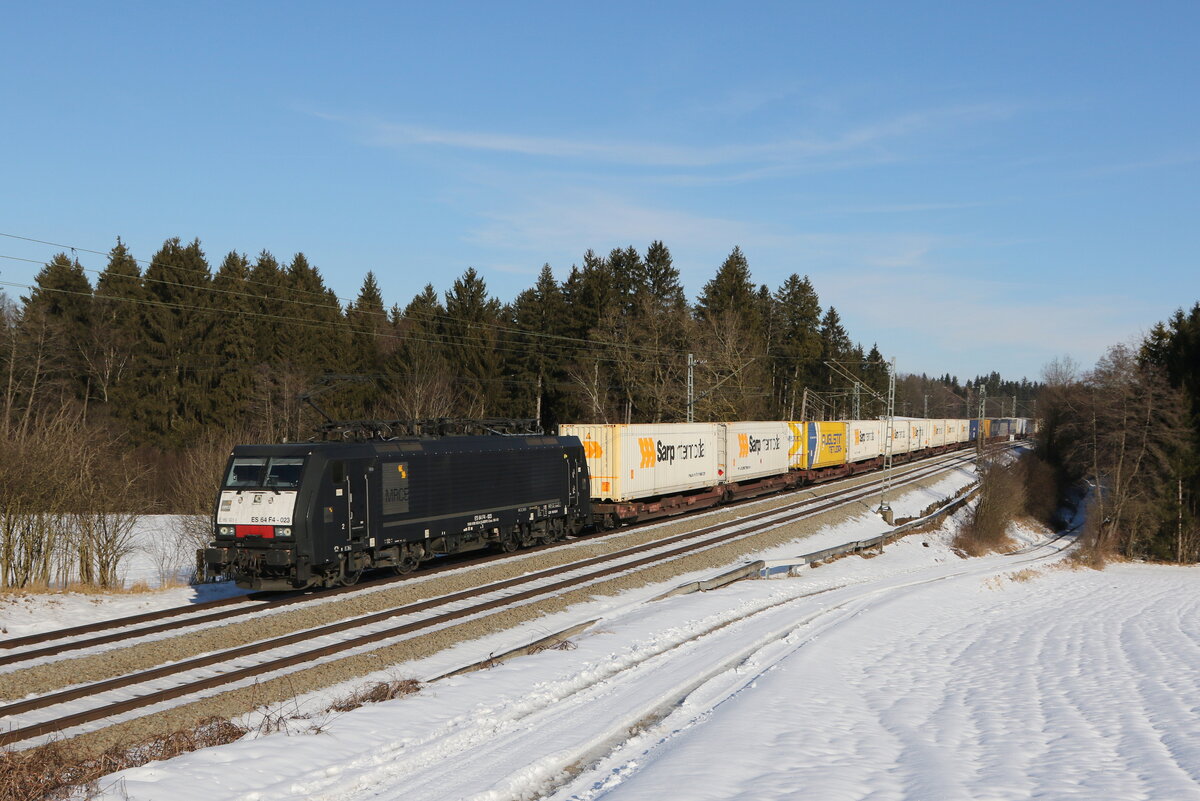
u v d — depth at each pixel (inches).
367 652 600.4
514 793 357.4
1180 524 2017.7
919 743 424.2
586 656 619.5
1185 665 735.1
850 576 1160.2
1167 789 328.5
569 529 1187.9
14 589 773.3
